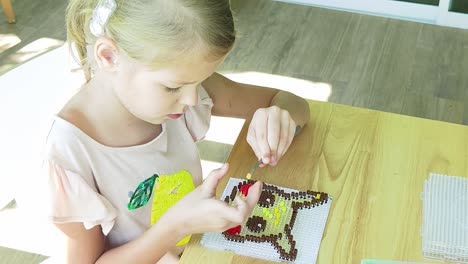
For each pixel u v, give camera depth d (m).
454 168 1.12
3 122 1.90
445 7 3.18
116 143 1.06
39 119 1.87
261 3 3.31
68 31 0.99
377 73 2.80
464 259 0.95
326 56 2.91
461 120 2.55
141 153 1.08
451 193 1.07
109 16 0.87
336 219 1.02
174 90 0.91
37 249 1.87
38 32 2.95
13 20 3.00
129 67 0.89
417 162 1.13
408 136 1.20
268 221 1.01
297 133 1.20
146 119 0.97
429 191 1.07
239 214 0.90
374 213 1.03
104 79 0.99
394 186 1.08
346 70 2.81
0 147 1.80
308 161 1.14
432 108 2.61
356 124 1.23
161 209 1.15
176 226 0.95
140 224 1.12
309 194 1.06
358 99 2.64
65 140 0.98
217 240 0.98
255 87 1.32
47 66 2.23
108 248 1.12
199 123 1.22
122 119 1.05
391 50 2.97
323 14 3.25
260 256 0.95
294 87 2.69
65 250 1.00
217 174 0.95
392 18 3.24
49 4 3.16
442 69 2.85
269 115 1.13
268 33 3.06
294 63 2.85
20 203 0.99
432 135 1.20
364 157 1.14
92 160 1.01
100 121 1.03
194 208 0.93
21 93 2.06
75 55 1.04
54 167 0.96
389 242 0.98
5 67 2.69
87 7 0.93
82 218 0.98
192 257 0.95
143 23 0.84
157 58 0.85
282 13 3.23
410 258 0.95
